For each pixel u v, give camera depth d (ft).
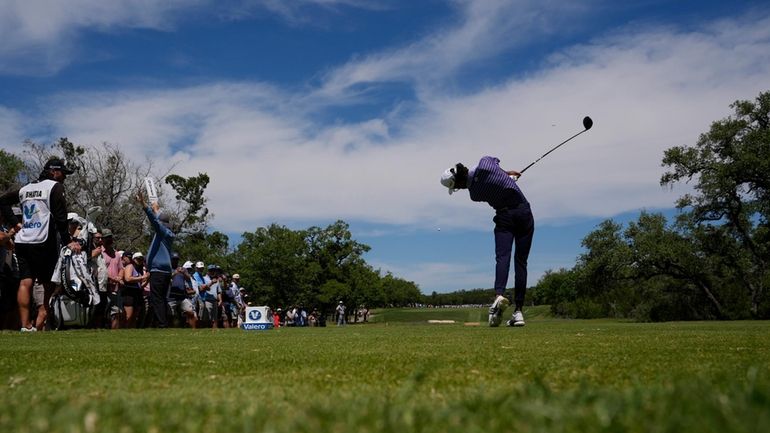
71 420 4.25
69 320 31.83
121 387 7.12
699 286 148.56
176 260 43.96
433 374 7.92
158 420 4.37
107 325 37.93
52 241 25.64
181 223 129.80
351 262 231.91
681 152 138.10
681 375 7.32
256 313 36.37
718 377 6.66
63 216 25.81
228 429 4.05
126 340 18.62
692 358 10.04
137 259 41.68
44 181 25.85
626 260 147.84
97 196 103.55
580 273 159.84
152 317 44.78
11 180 111.04
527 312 415.64
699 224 142.72
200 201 133.08
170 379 7.88
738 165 129.18
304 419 4.19
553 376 7.59
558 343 14.65
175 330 29.27
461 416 4.23
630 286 163.02
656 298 156.46
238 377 8.03
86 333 24.02
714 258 142.41
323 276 230.68
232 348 14.25
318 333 23.70
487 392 6.13
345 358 10.82
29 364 10.12
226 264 196.44
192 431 4.02
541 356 10.82
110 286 38.09
